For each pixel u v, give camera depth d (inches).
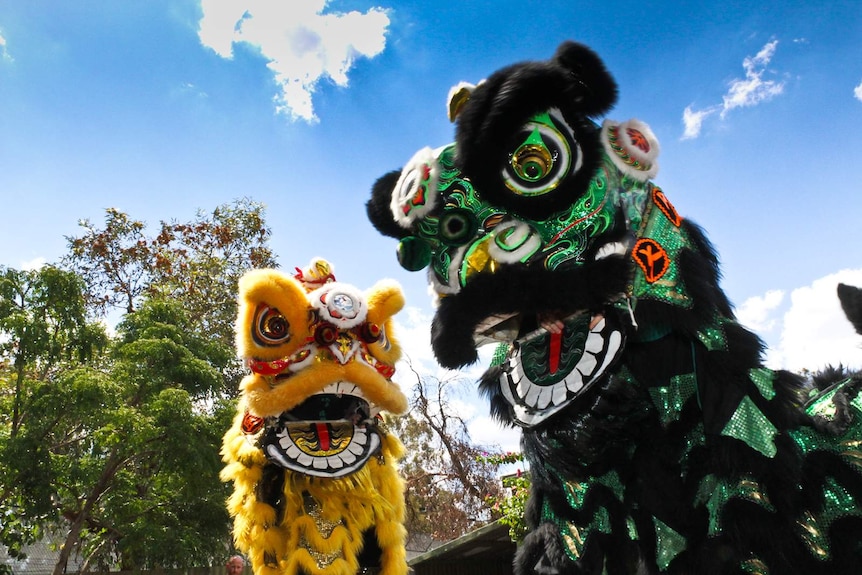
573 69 78.7
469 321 79.0
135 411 406.3
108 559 496.1
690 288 82.0
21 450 382.6
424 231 82.0
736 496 75.6
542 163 75.2
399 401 124.6
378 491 129.3
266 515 120.8
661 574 78.5
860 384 91.7
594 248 80.2
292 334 119.0
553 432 83.7
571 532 86.4
